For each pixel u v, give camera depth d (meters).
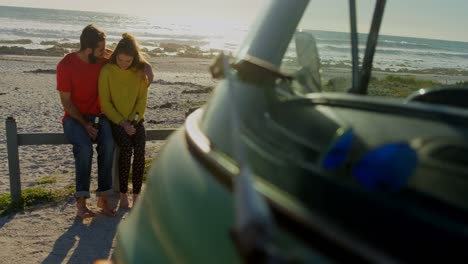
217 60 1.96
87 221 5.91
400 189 1.15
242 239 1.06
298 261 1.11
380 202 1.13
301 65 2.04
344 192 1.20
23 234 5.66
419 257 1.04
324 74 2.11
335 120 1.48
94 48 5.44
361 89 2.25
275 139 1.52
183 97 19.45
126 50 5.43
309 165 1.34
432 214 1.10
